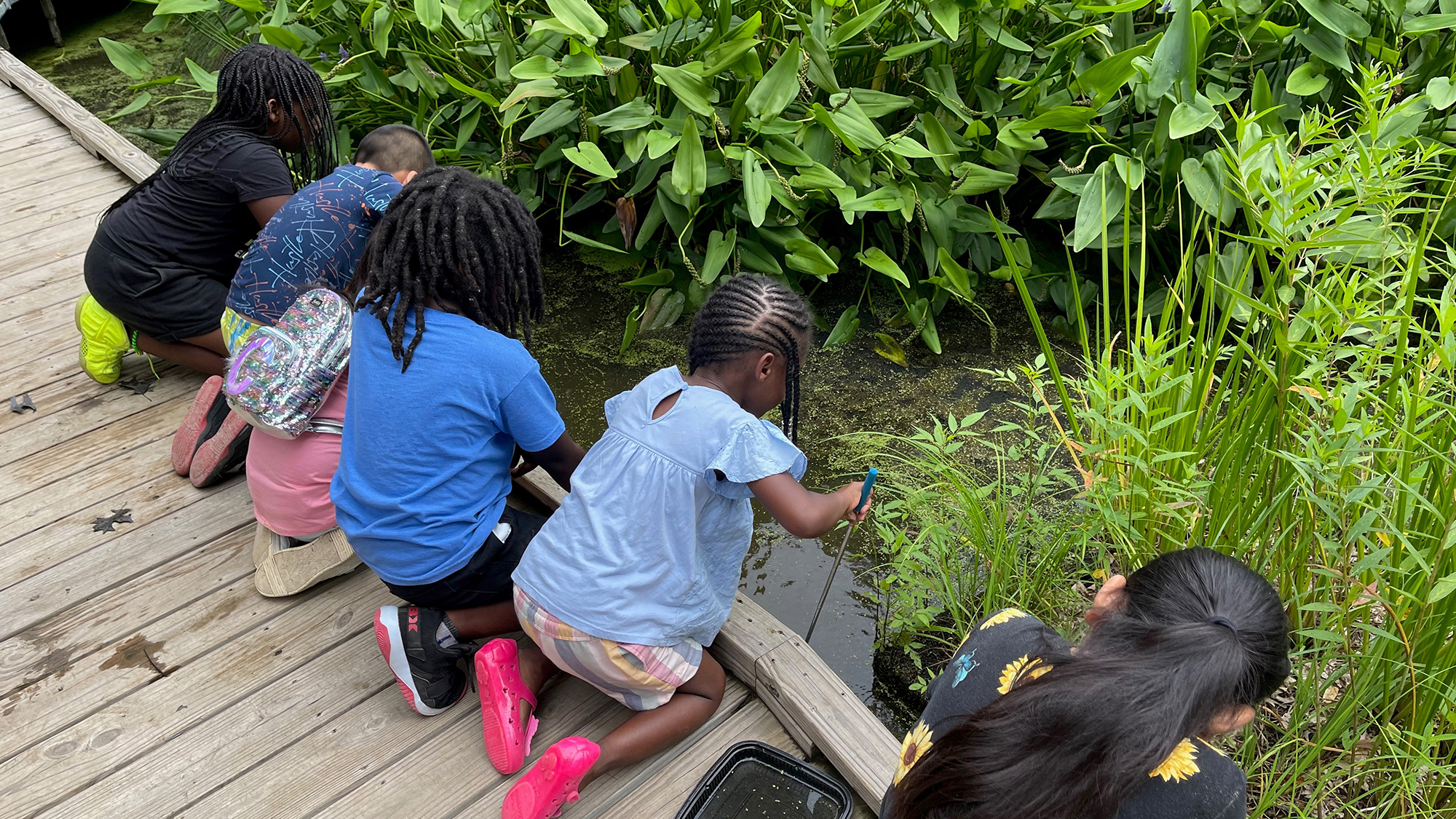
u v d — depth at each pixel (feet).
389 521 6.26
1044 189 13.25
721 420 5.78
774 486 5.71
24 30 19.84
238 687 7.03
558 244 12.70
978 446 10.51
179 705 6.89
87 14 20.65
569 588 5.99
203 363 9.54
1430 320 10.39
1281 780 6.63
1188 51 9.88
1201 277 8.89
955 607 8.21
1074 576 8.71
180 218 8.71
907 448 10.52
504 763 6.36
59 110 14.10
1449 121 11.07
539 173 13.25
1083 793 3.17
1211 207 10.05
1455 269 7.57
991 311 12.48
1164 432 7.73
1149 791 3.44
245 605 7.65
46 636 7.36
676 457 5.82
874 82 12.51
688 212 11.80
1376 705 6.63
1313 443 6.16
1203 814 3.43
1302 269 6.97
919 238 12.48
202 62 16.96
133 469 8.91
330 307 7.16
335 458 7.30
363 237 7.80
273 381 7.02
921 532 8.28
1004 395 11.23
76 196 12.85
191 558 8.03
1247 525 7.24
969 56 12.50
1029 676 3.76
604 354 11.81
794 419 6.50
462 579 6.50
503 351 6.19
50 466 8.90
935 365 11.69
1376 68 8.71
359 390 6.27
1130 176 10.28
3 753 6.56
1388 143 8.25
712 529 6.06
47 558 7.99
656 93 11.98
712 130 11.41
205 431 8.60
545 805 5.90
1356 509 6.62
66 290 11.15
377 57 12.71
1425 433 6.43
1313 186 6.57
